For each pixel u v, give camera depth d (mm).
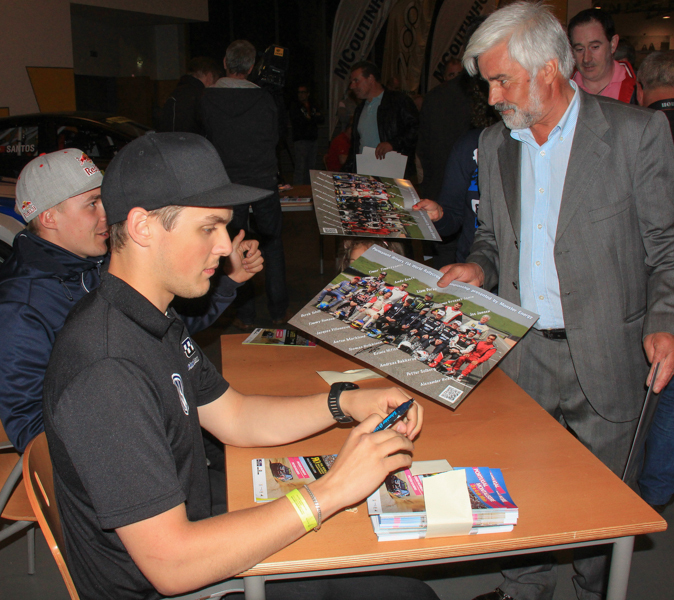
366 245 1859
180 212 859
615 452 1592
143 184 850
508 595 1624
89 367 821
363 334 1331
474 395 1512
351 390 1185
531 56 1319
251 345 1884
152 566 823
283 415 1225
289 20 12281
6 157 4613
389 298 1455
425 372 1216
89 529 929
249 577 967
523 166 1555
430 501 1001
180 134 918
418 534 985
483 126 1997
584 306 1479
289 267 5297
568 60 1377
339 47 8031
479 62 1413
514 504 1025
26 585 1905
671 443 2043
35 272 1429
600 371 1503
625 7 9656
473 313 1393
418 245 5434
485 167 1687
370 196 1794
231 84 3299
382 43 12352
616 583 1085
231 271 1745
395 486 1070
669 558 1983
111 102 10523
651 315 1387
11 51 7273
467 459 1216
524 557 1587
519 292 1611
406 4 8742
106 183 883
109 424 805
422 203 1822
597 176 1416
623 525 1016
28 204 1458
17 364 1360
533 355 1645
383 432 956
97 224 1507
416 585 1221
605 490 1113
